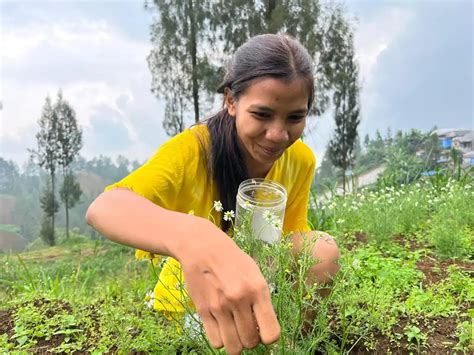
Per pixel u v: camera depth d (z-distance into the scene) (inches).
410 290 105.7
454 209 171.3
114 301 101.1
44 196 862.5
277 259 59.3
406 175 280.2
